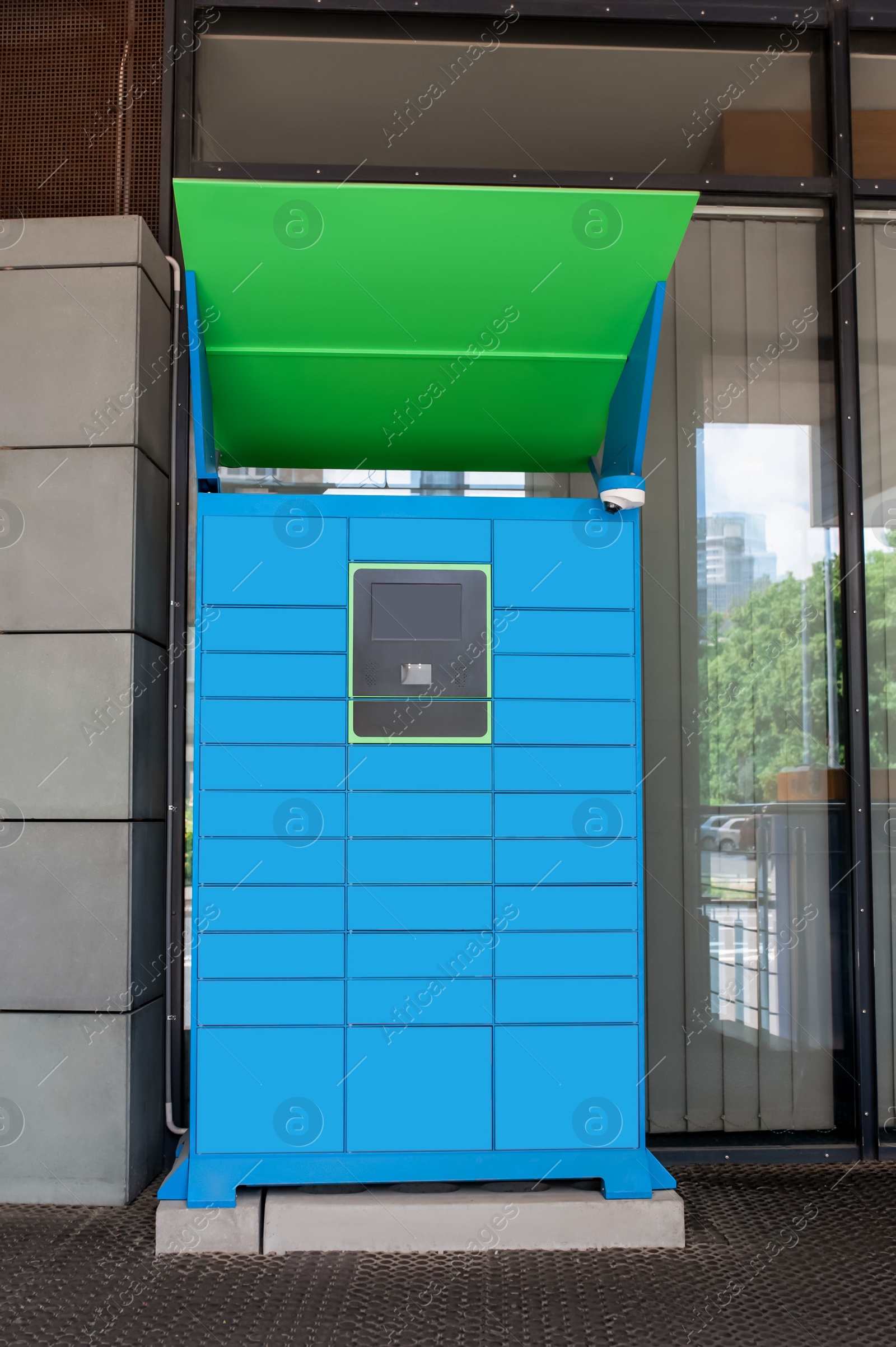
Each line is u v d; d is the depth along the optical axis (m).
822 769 3.07
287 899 2.35
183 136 3.05
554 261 2.36
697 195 2.23
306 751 2.38
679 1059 2.98
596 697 2.43
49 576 2.63
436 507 2.43
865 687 3.05
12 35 3.10
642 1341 1.89
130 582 2.63
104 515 2.64
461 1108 2.33
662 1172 2.40
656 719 3.04
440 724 2.40
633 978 2.38
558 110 3.14
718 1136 2.96
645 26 3.17
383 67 3.12
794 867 3.04
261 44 3.11
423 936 2.36
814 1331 1.93
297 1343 1.87
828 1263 2.24
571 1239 2.30
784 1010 3.01
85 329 2.67
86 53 3.09
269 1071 2.32
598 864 2.40
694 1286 2.12
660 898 3.00
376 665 2.40
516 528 2.44
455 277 2.38
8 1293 2.05
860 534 3.09
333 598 2.40
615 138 3.14
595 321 2.49
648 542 3.07
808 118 3.17
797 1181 2.77
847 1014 3.02
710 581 3.08
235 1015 2.32
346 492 3.07
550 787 2.41
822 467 3.13
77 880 2.58
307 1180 2.30
